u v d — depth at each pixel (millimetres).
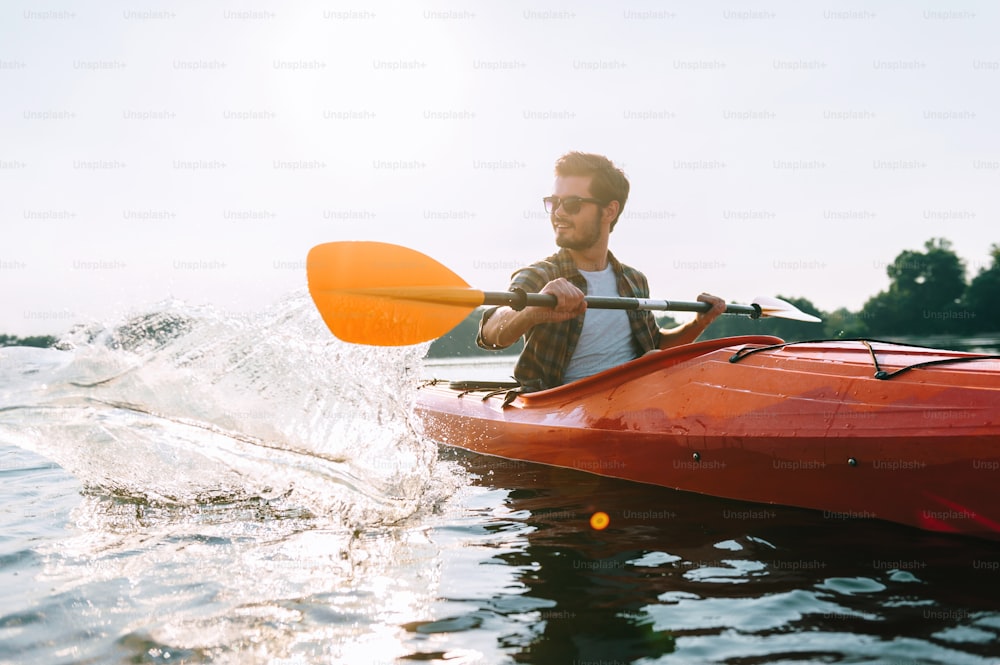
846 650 1615
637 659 1599
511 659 1604
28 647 1664
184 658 1611
